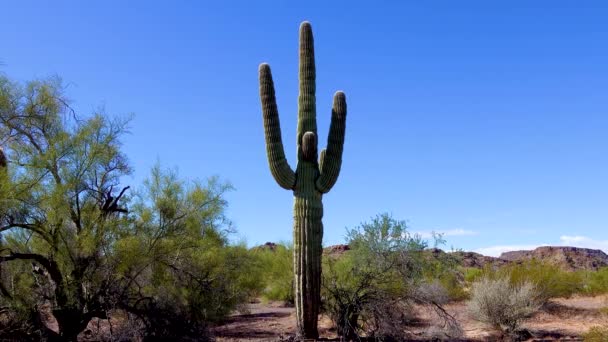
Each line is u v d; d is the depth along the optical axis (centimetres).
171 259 1397
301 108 1450
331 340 1306
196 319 1441
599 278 2705
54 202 1081
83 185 1195
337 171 1388
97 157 1202
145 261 1234
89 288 1178
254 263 2038
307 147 1373
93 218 1155
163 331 1311
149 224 1305
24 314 1093
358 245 1521
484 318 1479
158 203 1320
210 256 1513
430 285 1538
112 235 1175
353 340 1330
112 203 1239
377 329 1354
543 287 1798
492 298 1472
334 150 1395
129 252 1167
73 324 1158
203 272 1516
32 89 1242
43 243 1173
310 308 1330
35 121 1239
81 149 1184
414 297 1428
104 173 1243
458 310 1819
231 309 1783
